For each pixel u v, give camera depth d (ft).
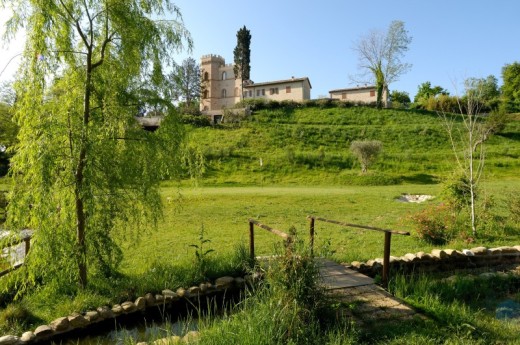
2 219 25.54
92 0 21.52
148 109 24.29
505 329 15.65
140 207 24.07
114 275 23.41
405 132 143.95
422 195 71.56
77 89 21.21
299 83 229.86
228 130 145.79
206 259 24.82
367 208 57.21
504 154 114.32
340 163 110.01
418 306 17.38
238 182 95.09
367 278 21.17
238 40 249.34
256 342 13.32
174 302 20.95
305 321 14.80
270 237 37.65
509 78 243.60
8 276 20.43
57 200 20.03
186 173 26.58
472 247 31.09
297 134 140.46
